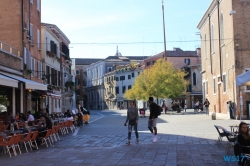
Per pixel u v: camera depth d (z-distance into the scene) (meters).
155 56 82.81
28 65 30.61
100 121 37.78
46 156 13.36
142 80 55.03
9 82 19.09
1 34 29.00
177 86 52.72
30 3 32.25
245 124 9.54
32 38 32.78
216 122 29.06
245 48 31.20
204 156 12.47
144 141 17.28
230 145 13.82
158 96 53.47
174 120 34.06
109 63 106.50
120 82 95.62
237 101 31.22
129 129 16.30
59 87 46.16
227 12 33.19
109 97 102.12
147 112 62.62
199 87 72.00
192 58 81.38
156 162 11.46
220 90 37.69
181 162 11.38
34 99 34.06
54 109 43.41
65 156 13.22
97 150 14.64
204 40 45.22
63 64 51.22
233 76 31.81
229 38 32.75
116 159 12.20
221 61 36.31
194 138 17.98
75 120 28.88
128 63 106.75
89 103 117.94
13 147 13.76
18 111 28.14
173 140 17.36
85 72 121.31
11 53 25.83
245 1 31.33
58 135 21.12
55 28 48.44
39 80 35.31
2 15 29.16
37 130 16.41
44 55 38.03
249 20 31.27
